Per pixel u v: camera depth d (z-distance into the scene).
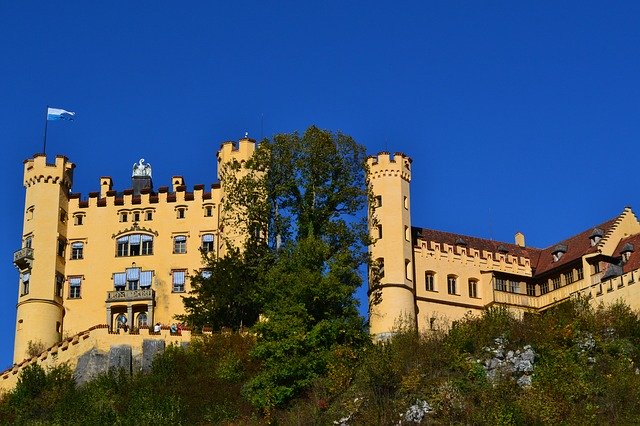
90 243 111.75
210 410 82.88
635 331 85.75
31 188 112.19
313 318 87.88
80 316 109.62
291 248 94.25
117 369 89.06
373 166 106.25
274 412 81.56
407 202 106.25
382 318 100.88
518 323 86.81
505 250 111.19
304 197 99.56
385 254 103.00
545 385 78.31
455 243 108.88
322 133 99.81
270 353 85.56
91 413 83.12
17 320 108.56
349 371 82.38
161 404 83.06
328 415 78.81
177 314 107.88
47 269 109.31
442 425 75.44
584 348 83.25
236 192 100.88
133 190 114.00
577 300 92.19
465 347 83.56
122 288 110.25
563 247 110.25
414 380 79.06
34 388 87.88
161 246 111.06
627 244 103.81
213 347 90.06
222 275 97.12
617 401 76.69
